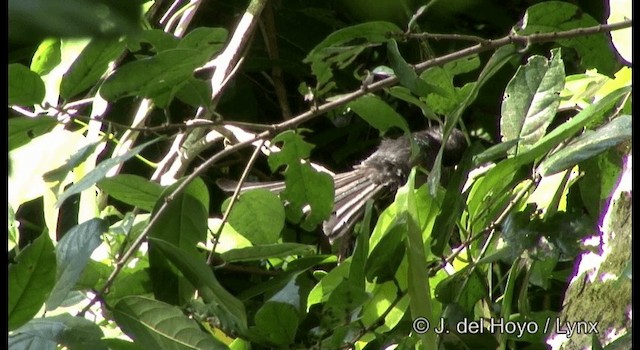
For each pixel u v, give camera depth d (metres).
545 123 4.91
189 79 3.95
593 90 5.57
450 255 5.07
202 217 4.36
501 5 8.04
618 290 4.45
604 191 4.83
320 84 4.46
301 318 4.73
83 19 1.38
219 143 7.80
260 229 4.91
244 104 8.34
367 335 5.01
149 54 5.83
